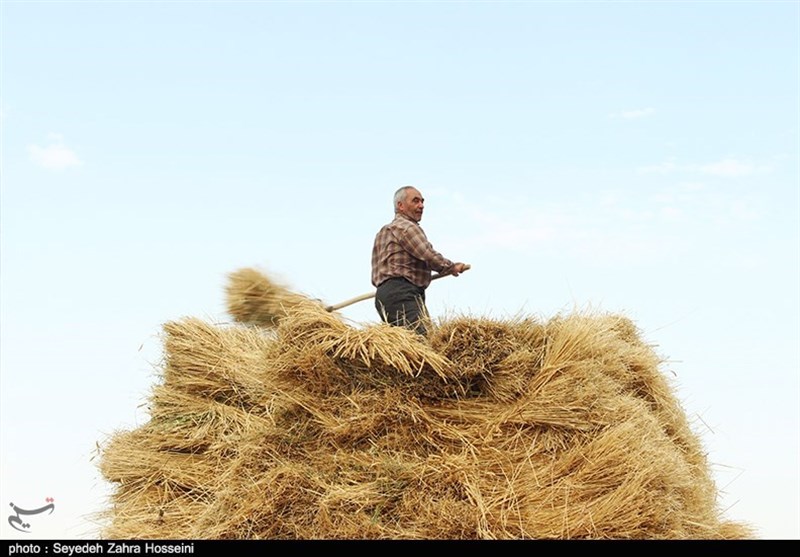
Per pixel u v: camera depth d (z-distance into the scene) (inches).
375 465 229.0
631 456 225.9
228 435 267.1
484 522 215.0
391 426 236.4
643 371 273.7
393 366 239.1
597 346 250.7
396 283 288.5
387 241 293.4
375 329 240.7
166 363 293.6
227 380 285.9
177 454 273.6
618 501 218.5
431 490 223.5
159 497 261.6
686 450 285.0
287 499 225.6
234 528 226.1
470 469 224.4
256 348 298.5
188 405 283.6
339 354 241.0
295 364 242.1
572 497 221.9
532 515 218.8
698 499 249.9
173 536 245.1
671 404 283.6
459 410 239.0
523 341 248.8
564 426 233.6
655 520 217.8
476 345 238.4
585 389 235.8
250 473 235.0
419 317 277.4
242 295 310.2
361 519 221.3
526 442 233.5
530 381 241.1
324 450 235.8
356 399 238.4
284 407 242.2
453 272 290.5
